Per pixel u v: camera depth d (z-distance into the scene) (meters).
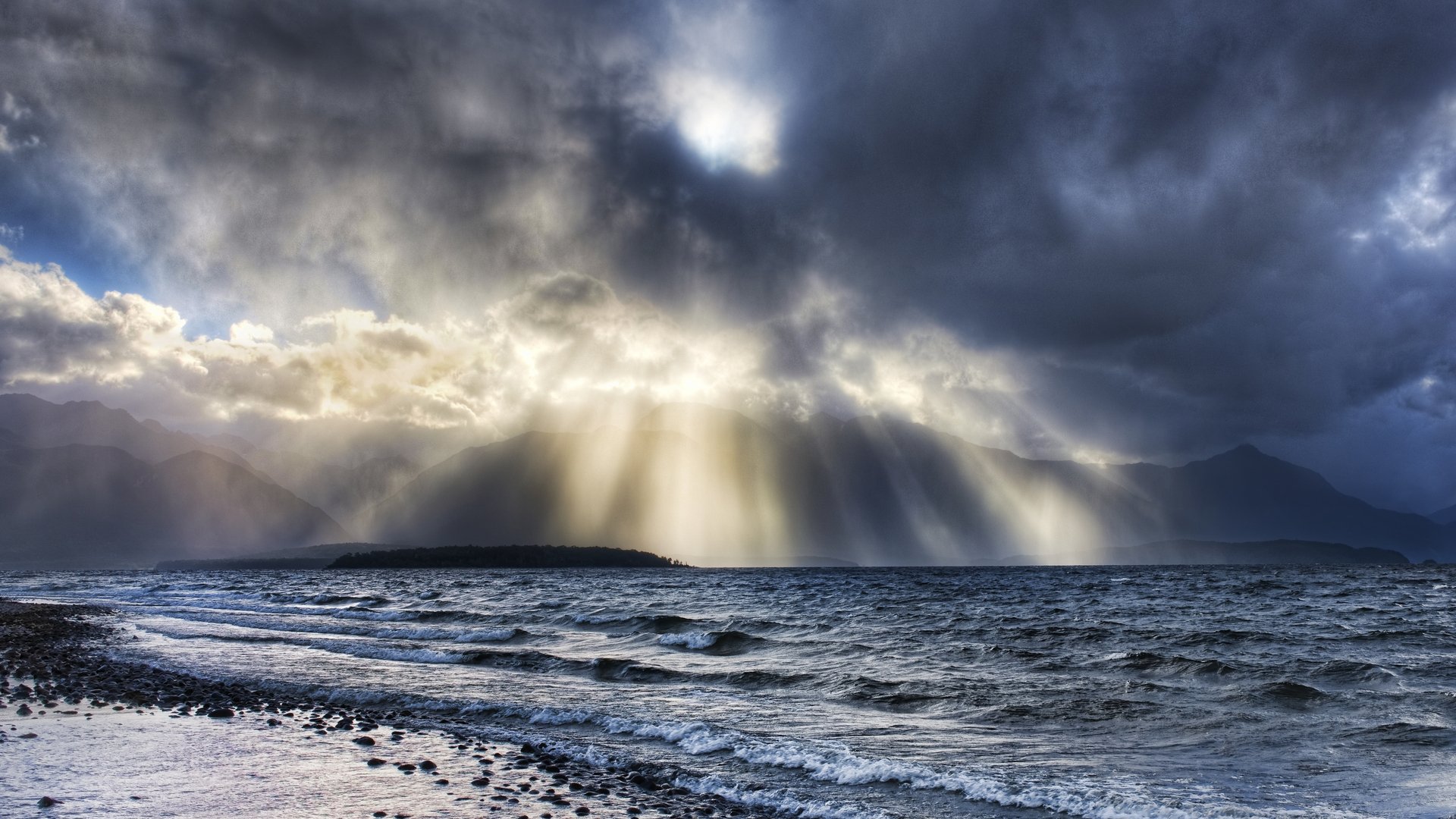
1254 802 12.38
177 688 23.44
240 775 13.54
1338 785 13.32
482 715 19.83
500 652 30.59
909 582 129.25
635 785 13.50
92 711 19.50
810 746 15.80
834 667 27.41
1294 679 23.33
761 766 14.79
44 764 14.12
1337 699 20.31
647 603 68.19
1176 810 11.99
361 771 13.95
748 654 31.77
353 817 11.27
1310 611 54.78
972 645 32.75
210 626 45.31
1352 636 36.12
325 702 21.77
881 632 38.59
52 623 47.81
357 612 58.25
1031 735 17.20
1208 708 19.61
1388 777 13.75
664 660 30.06
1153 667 26.11
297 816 11.30
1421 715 18.52
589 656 31.42
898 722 18.64
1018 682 23.30
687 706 20.72
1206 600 69.94
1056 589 93.81
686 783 13.57
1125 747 16.08
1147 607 59.22
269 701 21.39
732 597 79.00
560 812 11.73
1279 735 16.89
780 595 81.56
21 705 19.94
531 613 55.22
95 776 13.35
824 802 12.53
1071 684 22.92
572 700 21.62
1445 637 35.81
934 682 23.50
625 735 17.56
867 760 14.70
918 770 14.01
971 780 13.49
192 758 14.70
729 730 17.59
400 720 19.00
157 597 86.06
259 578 190.12
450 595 87.25
